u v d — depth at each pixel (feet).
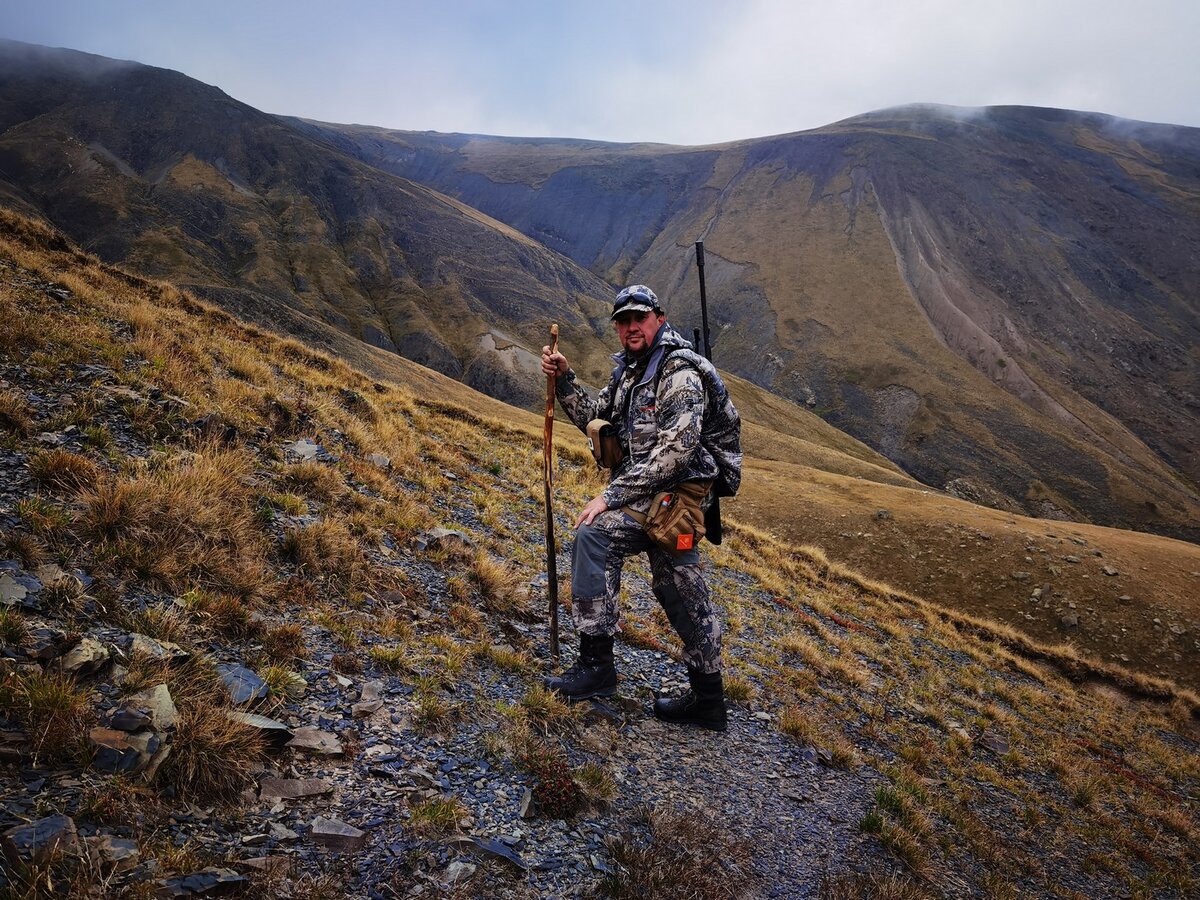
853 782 18.10
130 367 26.45
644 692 18.24
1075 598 146.41
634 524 14.16
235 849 8.29
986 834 19.11
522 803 11.25
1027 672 59.11
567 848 10.64
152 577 13.58
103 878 6.97
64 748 8.48
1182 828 28.76
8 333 24.27
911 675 37.73
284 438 27.61
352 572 17.89
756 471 212.23
